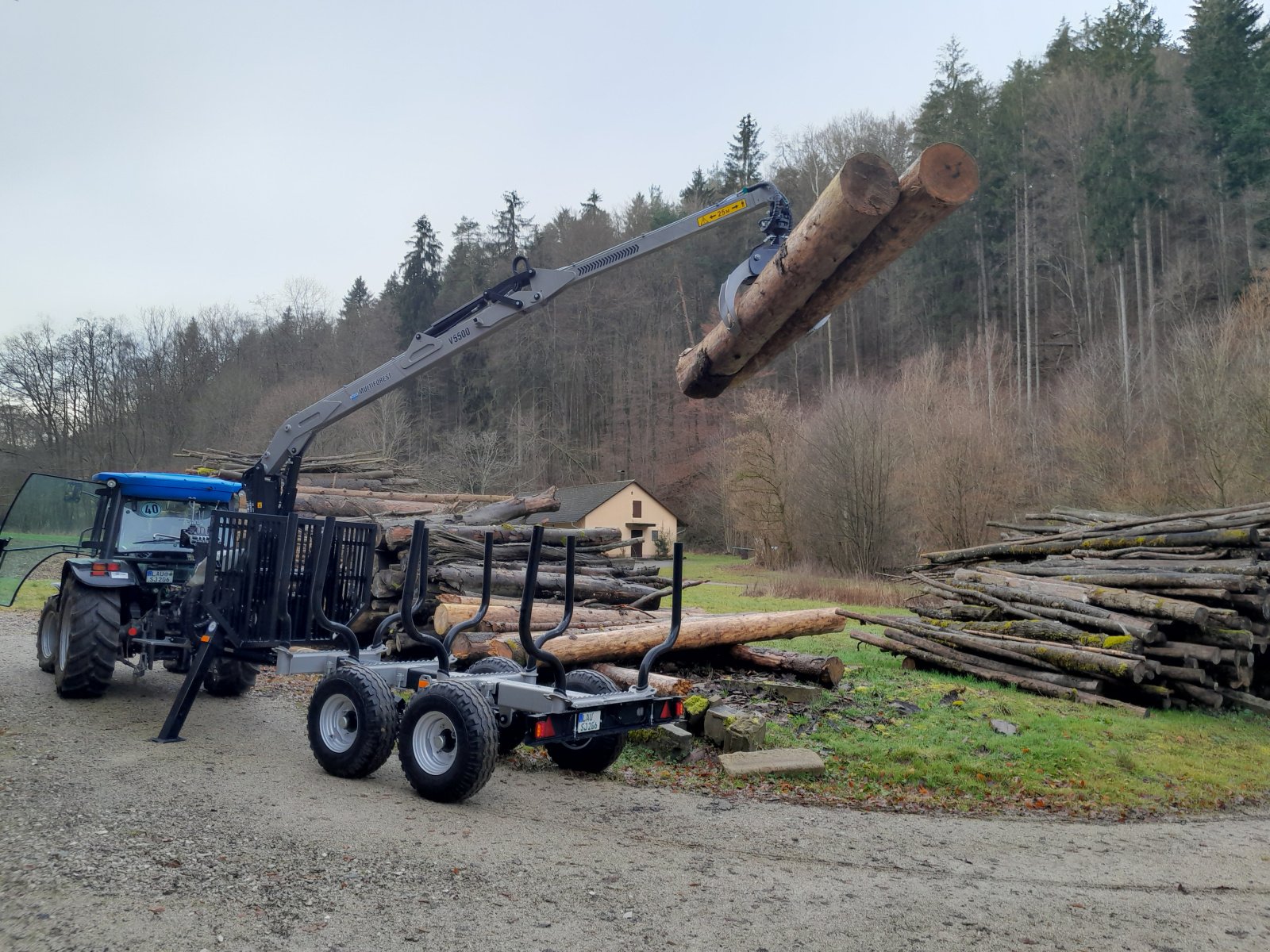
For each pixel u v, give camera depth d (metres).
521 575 11.49
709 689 9.73
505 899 4.42
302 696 9.75
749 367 7.58
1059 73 52.84
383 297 66.00
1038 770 8.05
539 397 60.53
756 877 5.04
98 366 50.72
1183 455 28.61
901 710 9.46
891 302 53.34
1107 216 44.91
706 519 57.09
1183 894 5.30
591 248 61.19
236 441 47.97
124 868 4.44
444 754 6.18
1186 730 9.80
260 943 3.74
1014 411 37.97
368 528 8.05
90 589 8.62
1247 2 44.72
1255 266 37.06
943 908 4.75
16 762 6.32
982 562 15.45
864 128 54.03
